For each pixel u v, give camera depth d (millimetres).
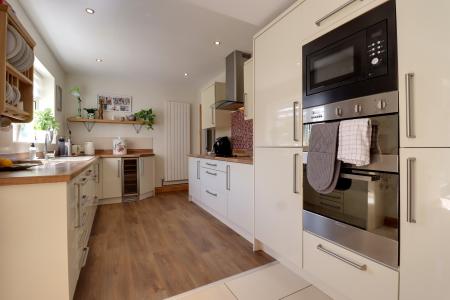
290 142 1682
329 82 1372
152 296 1501
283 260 1903
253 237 2158
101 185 3787
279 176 1803
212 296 1504
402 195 1027
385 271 1106
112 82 4406
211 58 3453
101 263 1916
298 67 1598
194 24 2480
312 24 1480
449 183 886
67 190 1202
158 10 2219
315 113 1472
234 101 3184
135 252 2119
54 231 1161
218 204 2961
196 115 5141
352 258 1270
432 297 938
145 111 4445
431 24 926
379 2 1109
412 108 984
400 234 1041
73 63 3584
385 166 1095
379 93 1107
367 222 1195
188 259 1991
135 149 4594
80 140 4180
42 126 2752
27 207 1123
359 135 1155
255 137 2090
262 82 1976
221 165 2863
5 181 1057
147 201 4027
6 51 1172
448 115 884
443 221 906
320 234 1468
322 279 1454
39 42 2631
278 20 1776
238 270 1817
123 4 2119
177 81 4688
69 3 2086
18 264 1117
